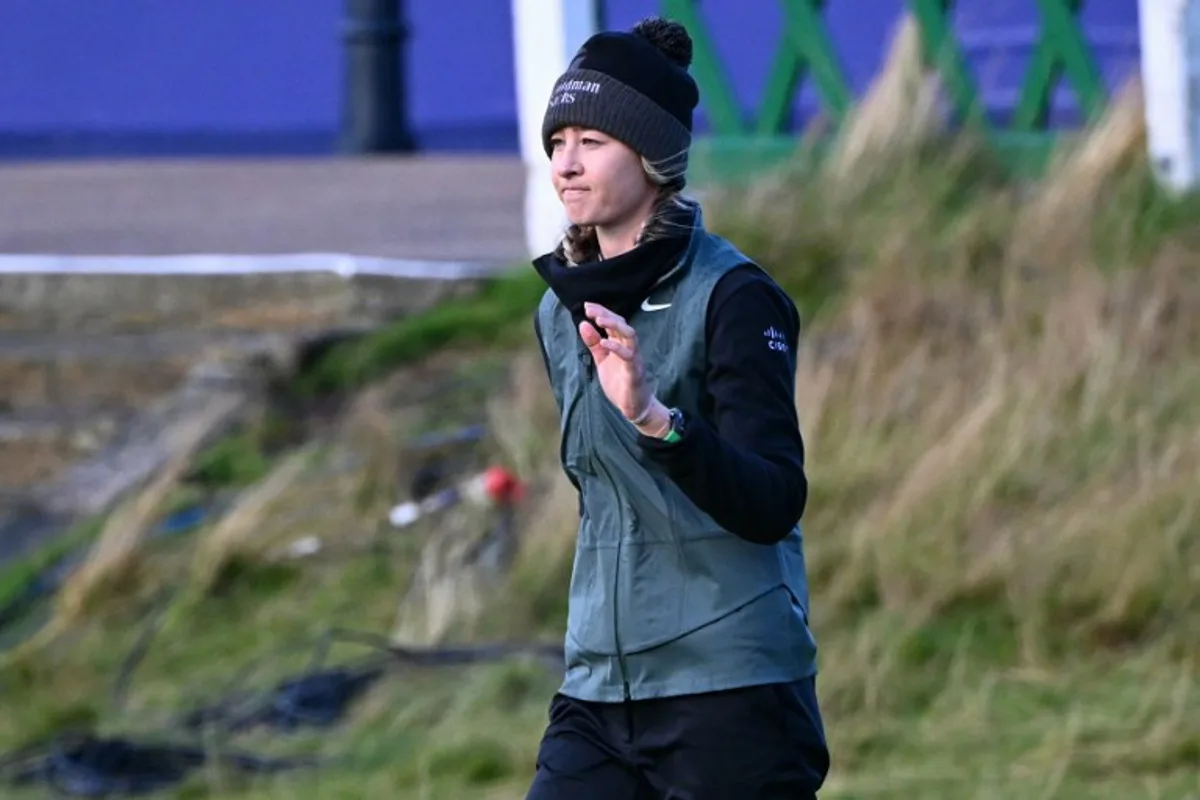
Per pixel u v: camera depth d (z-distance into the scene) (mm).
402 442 31359
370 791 23125
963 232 32625
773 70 37781
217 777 24109
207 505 31938
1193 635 23719
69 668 28078
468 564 28281
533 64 37656
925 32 36312
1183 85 32906
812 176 35875
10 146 65375
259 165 57938
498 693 25172
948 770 21625
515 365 33219
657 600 13141
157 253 41219
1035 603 24609
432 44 61938
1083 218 32375
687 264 12930
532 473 29609
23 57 64812
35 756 25609
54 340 38188
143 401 36406
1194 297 29781
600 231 13289
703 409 12852
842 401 28875
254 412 34469
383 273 37469
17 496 33875
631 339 11766
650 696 13195
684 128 13070
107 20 64375
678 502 13031
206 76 63688
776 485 12211
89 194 52500
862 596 25594
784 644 13180
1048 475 26719
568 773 13492
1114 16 36750
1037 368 28297
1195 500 25250
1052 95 35969
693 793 13109
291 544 29906
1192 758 21438
